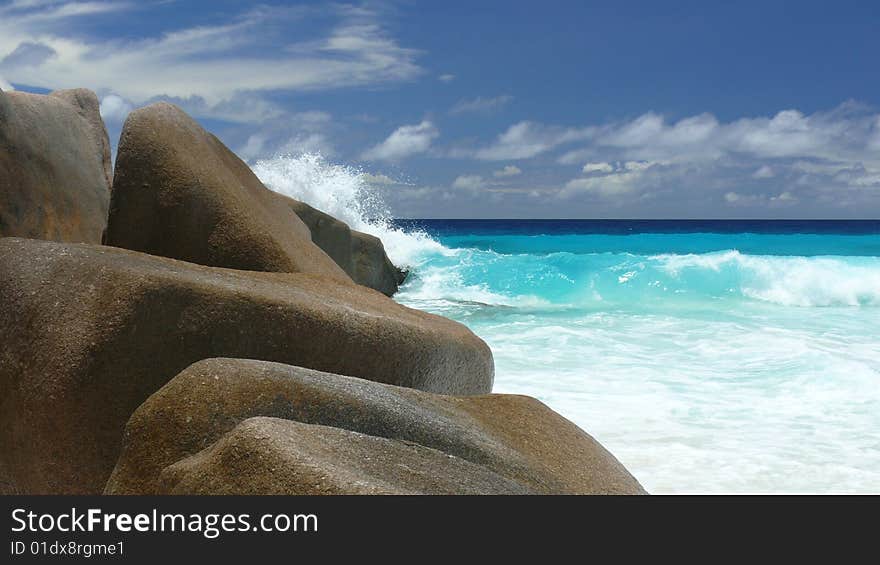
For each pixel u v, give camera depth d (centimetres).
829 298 1195
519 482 261
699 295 1245
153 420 251
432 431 267
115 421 300
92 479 299
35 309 308
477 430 285
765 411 560
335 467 208
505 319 1004
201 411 249
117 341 301
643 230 6253
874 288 1194
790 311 1095
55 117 567
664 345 792
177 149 466
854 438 502
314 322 334
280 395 256
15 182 509
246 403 252
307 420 254
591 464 293
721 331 871
